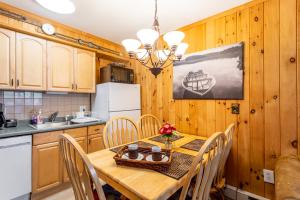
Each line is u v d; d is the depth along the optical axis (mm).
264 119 1790
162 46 2650
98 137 2529
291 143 1630
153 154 1217
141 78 3139
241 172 1945
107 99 2652
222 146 1175
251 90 1872
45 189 1975
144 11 2055
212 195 1728
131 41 1398
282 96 1683
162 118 2777
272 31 1740
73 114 2811
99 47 2885
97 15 2152
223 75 2064
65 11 2010
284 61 1673
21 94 2275
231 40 2020
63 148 1016
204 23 2252
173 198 1188
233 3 1897
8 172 1710
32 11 2062
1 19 1877
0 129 1935
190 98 2377
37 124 2258
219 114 2121
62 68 2381
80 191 958
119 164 1224
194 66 2326
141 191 899
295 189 1066
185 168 1170
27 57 2051
